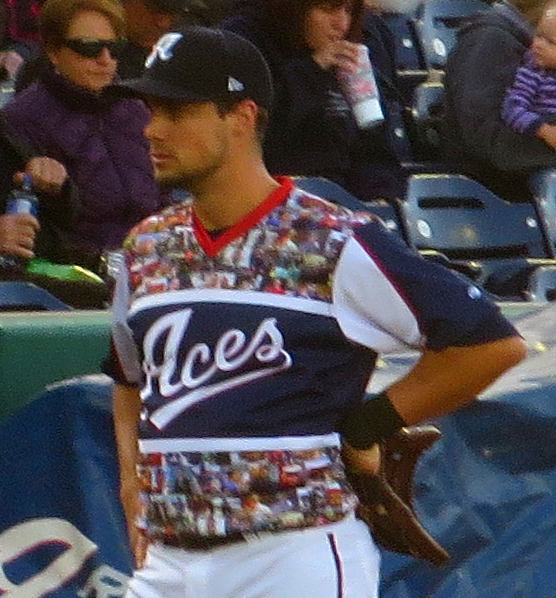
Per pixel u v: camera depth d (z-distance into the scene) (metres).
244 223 9.59
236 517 9.41
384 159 23.33
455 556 13.82
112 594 13.63
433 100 26.05
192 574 9.60
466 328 9.52
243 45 9.71
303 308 9.43
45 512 13.91
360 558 9.67
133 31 21.62
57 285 17.58
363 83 21.48
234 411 9.41
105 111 19.28
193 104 9.52
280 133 21.69
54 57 19.09
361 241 9.47
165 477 9.59
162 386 9.66
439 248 23.50
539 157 24.59
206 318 9.52
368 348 9.69
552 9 24.27
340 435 9.75
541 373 14.36
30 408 14.00
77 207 18.66
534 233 24.34
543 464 14.10
